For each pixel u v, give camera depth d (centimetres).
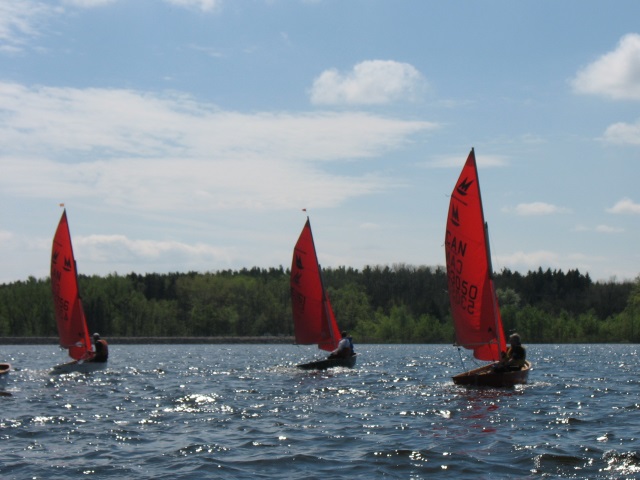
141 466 1859
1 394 3456
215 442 2156
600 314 16362
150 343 13975
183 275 17300
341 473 1773
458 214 3397
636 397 3175
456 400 3042
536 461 1848
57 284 4659
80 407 2967
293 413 2736
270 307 14875
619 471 1750
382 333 13138
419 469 1797
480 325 3366
